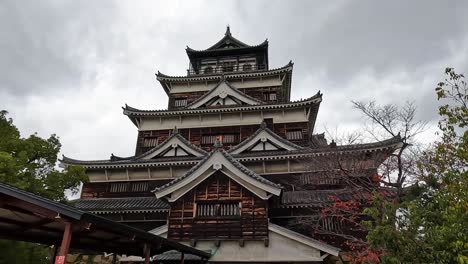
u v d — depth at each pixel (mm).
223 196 15680
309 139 26469
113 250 11297
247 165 22078
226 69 34719
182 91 32281
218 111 27641
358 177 16625
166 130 28344
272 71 31016
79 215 5984
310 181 20625
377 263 11812
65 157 24266
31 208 6301
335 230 16625
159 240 9305
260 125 26188
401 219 8125
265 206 15195
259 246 14641
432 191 10469
